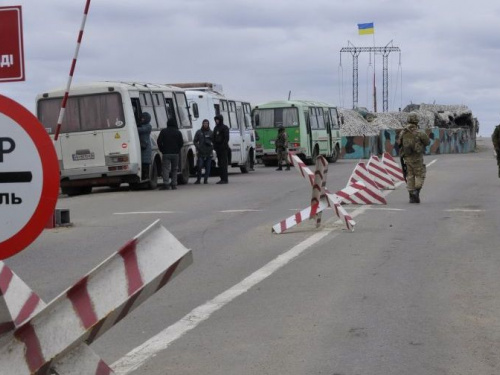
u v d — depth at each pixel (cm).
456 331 785
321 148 4694
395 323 818
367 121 7469
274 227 1500
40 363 433
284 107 4453
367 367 670
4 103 427
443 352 713
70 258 1277
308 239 1412
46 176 429
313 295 955
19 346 438
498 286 998
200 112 3528
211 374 652
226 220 1742
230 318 846
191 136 3181
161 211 1973
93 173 2634
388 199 2173
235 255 1257
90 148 2633
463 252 1262
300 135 4422
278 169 4094
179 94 3111
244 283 1032
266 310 880
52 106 2647
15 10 1110
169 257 426
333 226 1580
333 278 1059
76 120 2641
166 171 2725
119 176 2633
